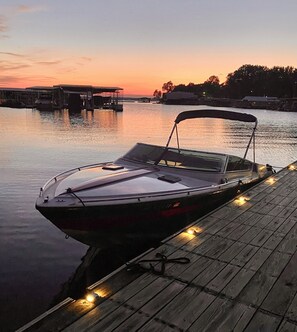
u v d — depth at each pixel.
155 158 7.76
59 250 6.59
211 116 8.59
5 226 7.64
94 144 22.77
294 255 4.36
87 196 5.63
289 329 2.91
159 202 5.82
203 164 7.34
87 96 77.44
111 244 6.08
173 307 3.17
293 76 137.62
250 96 137.88
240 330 2.88
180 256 4.26
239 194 7.50
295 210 6.25
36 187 10.90
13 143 22.19
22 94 99.56
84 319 2.96
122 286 3.50
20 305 4.80
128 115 65.50
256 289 3.52
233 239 4.85
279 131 37.28
